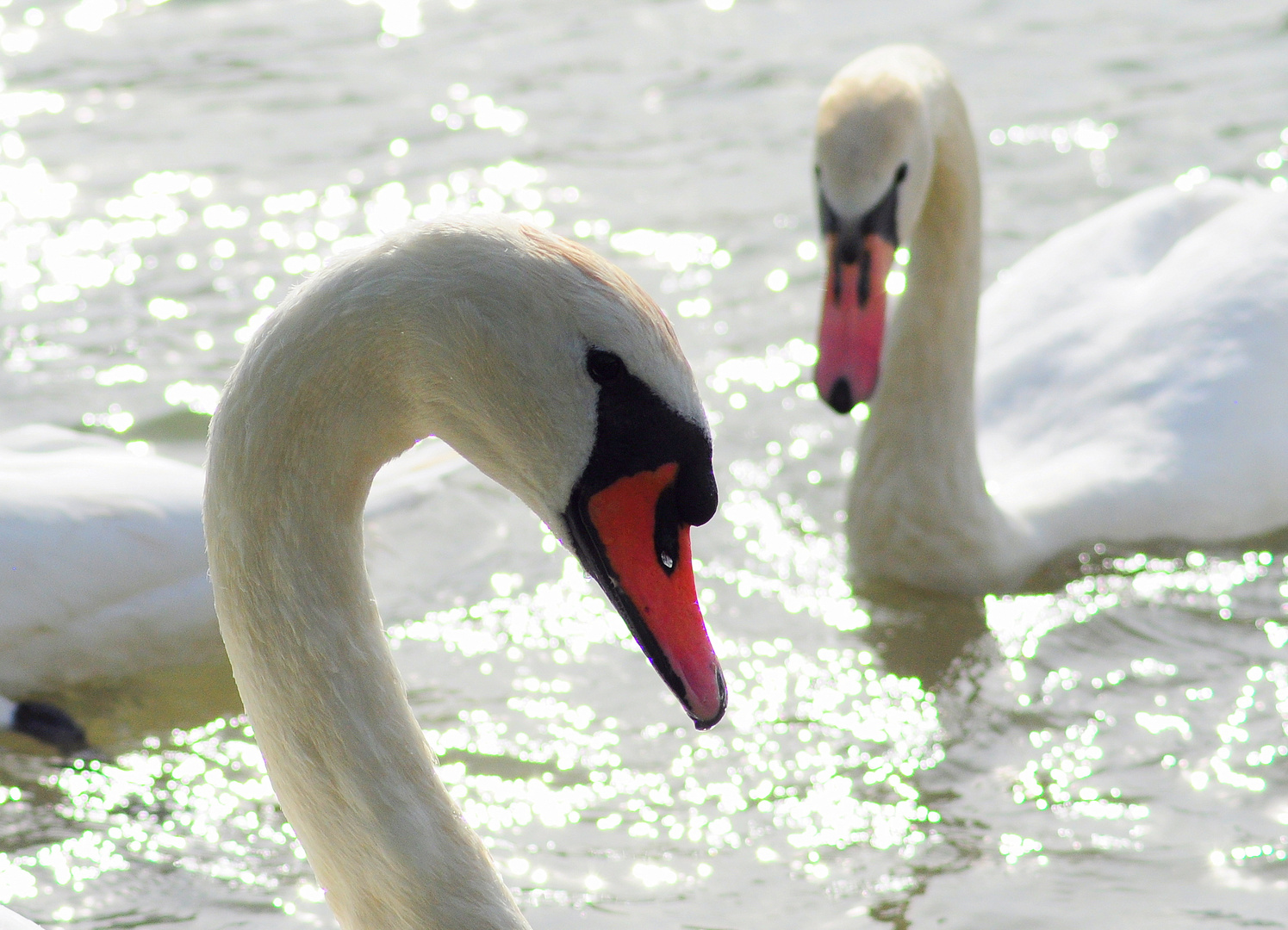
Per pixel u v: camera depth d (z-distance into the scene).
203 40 20.66
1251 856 8.48
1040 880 8.38
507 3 21.75
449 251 4.89
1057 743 9.59
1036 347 12.92
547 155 17.22
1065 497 11.59
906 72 10.27
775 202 16.00
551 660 10.63
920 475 11.00
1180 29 19.53
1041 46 19.31
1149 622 10.81
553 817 9.07
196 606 10.68
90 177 17.00
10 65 19.86
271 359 4.90
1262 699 9.88
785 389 13.38
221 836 9.16
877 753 9.59
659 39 20.23
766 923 8.12
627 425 4.92
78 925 8.35
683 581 5.09
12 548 10.20
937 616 10.97
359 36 20.73
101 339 13.96
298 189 16.67
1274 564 11.56
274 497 4.99
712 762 9.56
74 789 9.62
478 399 4.93
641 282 14.63
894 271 15.75
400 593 11.34
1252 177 15.77
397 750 5.23
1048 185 16.03
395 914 5.34
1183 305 12.66
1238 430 11.91
